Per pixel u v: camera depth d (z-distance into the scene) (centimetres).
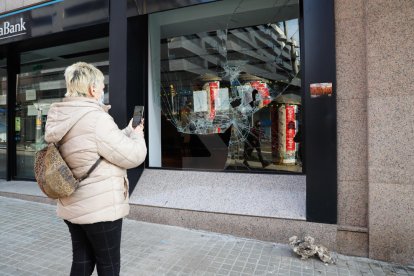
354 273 278
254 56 464
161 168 496
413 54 291
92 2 475
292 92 432
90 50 601
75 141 176
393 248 299
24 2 550
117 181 186
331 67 321
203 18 496
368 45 306
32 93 664
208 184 427
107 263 190
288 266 290
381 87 302
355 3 318
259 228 349
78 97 185
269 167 446
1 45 606
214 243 341
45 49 635
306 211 332
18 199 540
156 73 531
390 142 299
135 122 205
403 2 294
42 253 320
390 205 299
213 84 496
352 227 315
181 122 516
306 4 328
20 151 671
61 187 167
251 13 464
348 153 322
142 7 437
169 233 370
